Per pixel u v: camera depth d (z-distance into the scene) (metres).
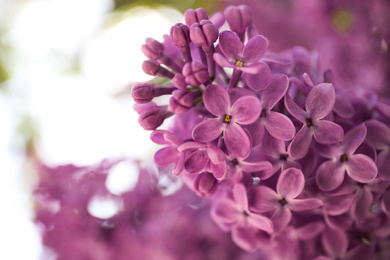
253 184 0.18
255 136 0.16
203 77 0.16
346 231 0.18
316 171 0.17
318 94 0.16
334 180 0.17
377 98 0.18
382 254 0.18
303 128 0.16
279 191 0.17
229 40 0.16
